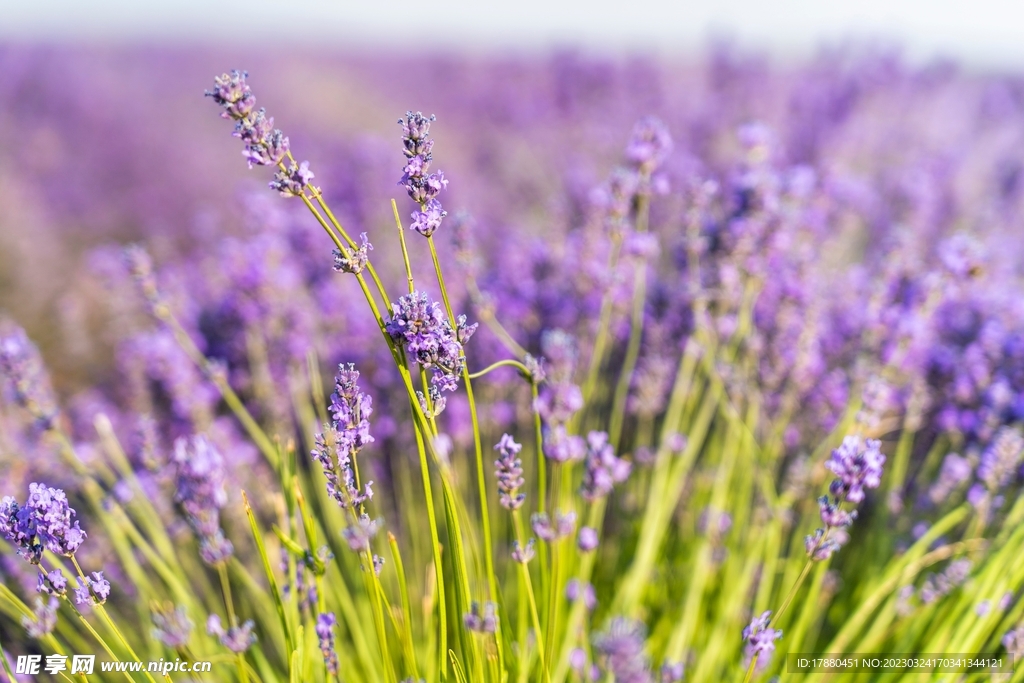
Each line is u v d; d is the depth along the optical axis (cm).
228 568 77
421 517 80
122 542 70
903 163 162
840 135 164
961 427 78
